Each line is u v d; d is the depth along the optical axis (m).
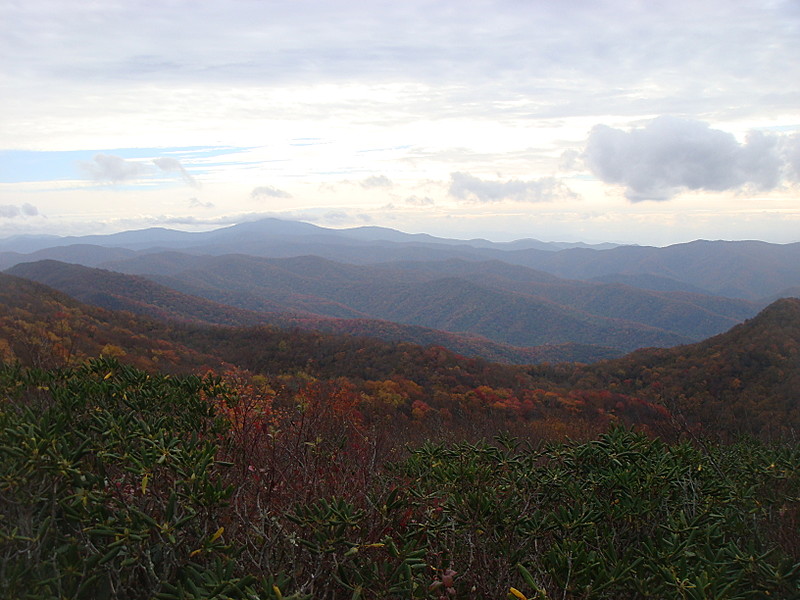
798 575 1.86
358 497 2.21
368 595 1.67
